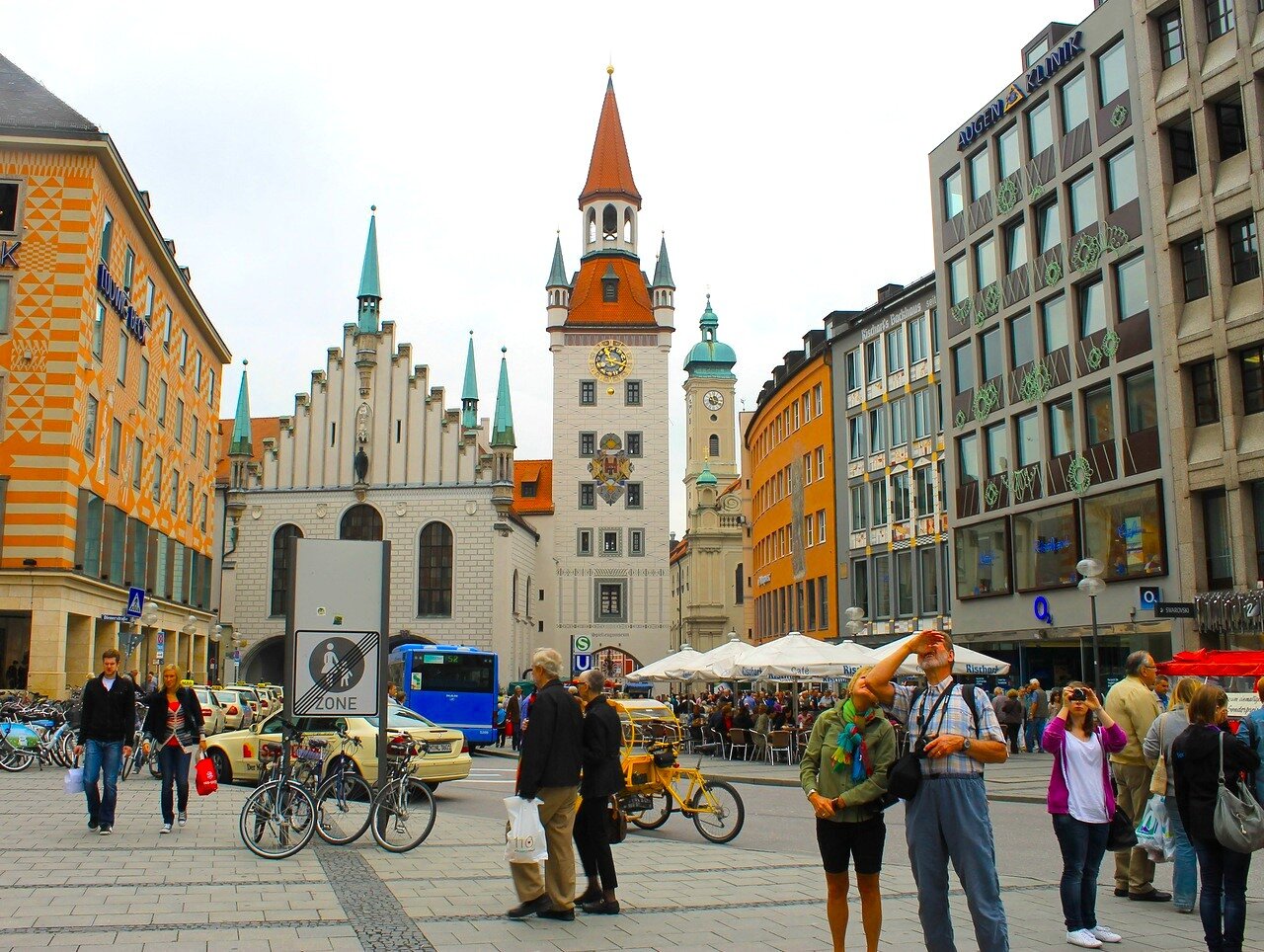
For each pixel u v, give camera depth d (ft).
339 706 49.85
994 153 126.21
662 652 271.90
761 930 31.48
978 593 126.41
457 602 238.27
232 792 70.85
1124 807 38.70
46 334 119.65
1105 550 105.91
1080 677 112.98
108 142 122.01
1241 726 32.50
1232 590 90.53
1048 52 116.37
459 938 30.12
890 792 25.67
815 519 181.27
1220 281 93.50
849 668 103.81
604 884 33.99
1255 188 90.33
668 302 286.25
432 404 245.45
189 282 172.45
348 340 248.93
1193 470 95.09
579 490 278.05
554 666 34.04
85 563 122.62
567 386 282.77
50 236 120.98
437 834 53.31
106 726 49.65
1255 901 37.32
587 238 301.43
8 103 126.52
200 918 31.86
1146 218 101.86
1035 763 99.04
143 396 149.79
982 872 24.62
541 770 32.71
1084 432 110.01
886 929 32.07
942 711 25.31
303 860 43.42
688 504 390.83
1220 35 95.61
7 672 118.42
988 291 126.52
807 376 184.96
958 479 132.57
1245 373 91.81
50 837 48.37
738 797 53.16
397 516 242.58
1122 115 105.19
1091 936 29.99
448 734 76.79
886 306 156.97
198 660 188.24
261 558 244.01
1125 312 105.09
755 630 235.20
